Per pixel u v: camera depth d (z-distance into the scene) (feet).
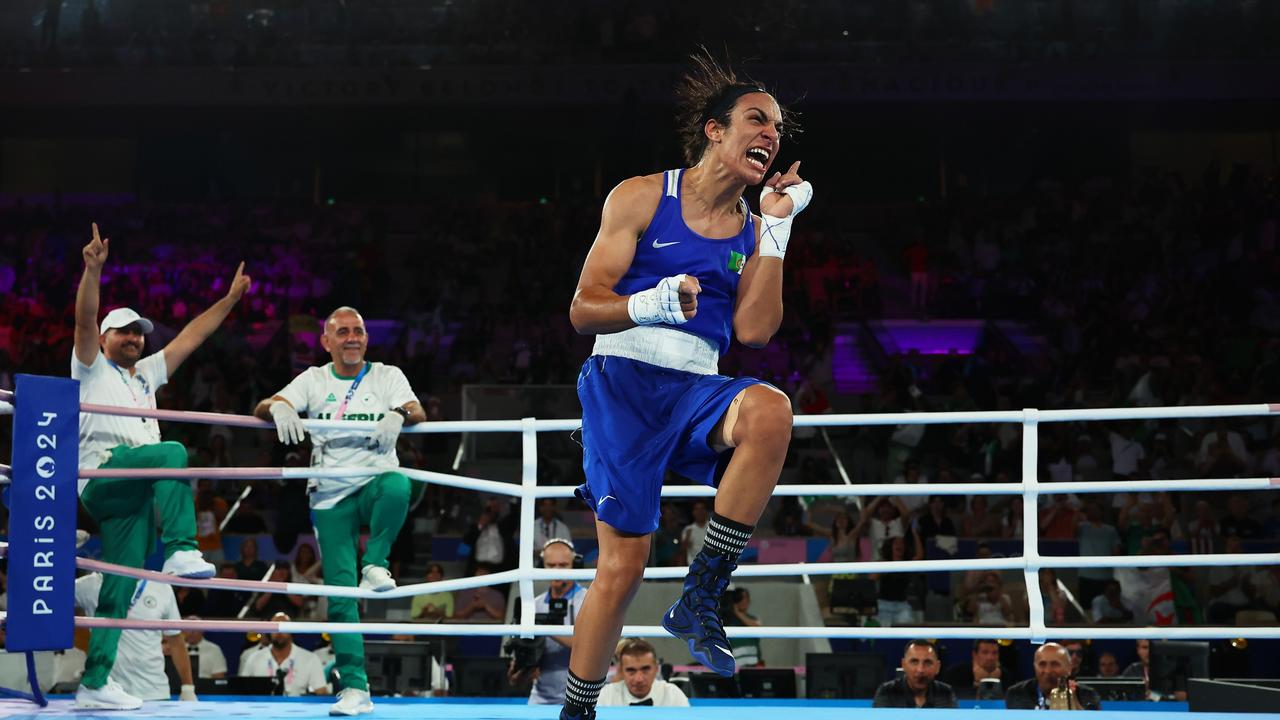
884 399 47.34
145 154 71.72
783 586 35.55
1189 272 60.70
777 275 9.16
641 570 9.02
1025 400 49.80
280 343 58.29
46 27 65.57
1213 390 48.44
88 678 13.07
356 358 15.17
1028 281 61.41
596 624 8.94
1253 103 63.10
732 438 8.41
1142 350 53.36
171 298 61.41
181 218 69.36
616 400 8.92
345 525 14.64
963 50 63.62
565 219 68.39
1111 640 31.27
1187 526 38.24
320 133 69.00
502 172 73.26
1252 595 34.19
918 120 65.92
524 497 14.25
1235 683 14.75
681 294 8.00
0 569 28.81
